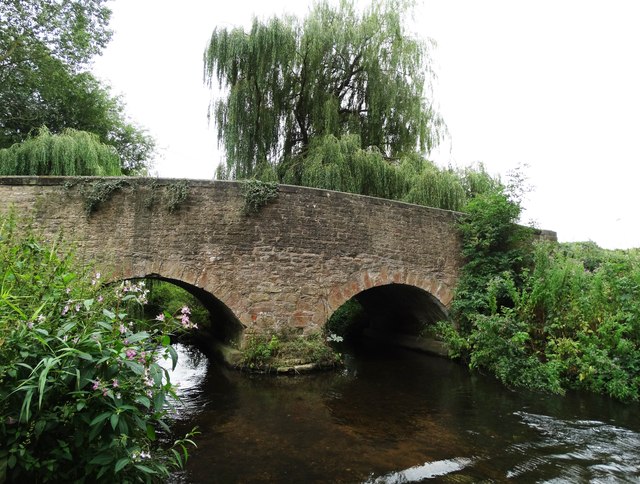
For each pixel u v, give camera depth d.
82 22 16.05
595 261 12.44
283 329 9.17
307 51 13.69
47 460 2.77
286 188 9.29
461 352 10.66
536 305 9.62
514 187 11.23
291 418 6.42
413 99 14.51
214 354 10.58
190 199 8.59
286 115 14.09
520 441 5.68
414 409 7.00
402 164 13.30
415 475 4.61
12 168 10.75
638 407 7.24
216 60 12.59
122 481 2.93
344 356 11.70
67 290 3.34
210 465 4.75
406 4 14.65
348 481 4.44
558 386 7.96
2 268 3.39
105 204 8.02
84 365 2.78
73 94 17.41
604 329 8.22
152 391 3.13
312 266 9.45
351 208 9.91
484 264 10.88
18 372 2.75
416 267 10.63
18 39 14.73
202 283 8.58
